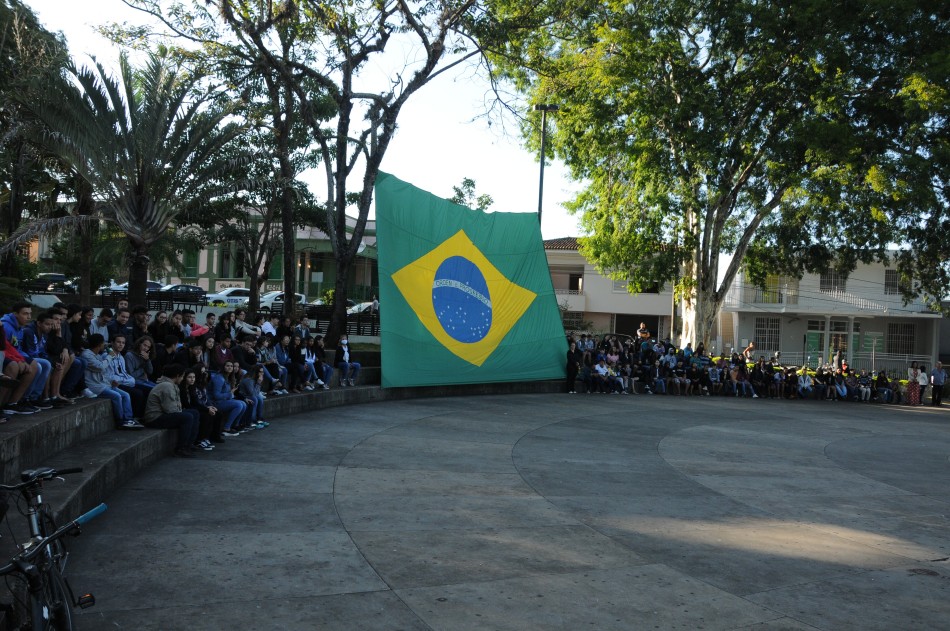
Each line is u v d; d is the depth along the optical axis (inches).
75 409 330.6
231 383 467.2
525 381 876.0
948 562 269.0
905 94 914.7
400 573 223.6
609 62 991.0
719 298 1152.2
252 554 235.5
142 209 657.6
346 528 270.1
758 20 937.5
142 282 672.4
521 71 1029.2
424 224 812.0
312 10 720.3
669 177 1029.2
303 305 1427.2
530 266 912.3
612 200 1165.1
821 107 968.9
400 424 551.8
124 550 234.1
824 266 1127.0
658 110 998.4
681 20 1000.9
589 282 1822.1
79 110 601.6
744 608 209.2
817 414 830.5
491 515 299.4
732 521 312.0
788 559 260.1
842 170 968.9
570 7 808.3
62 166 702.5
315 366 677.9
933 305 1164.5
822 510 344.8
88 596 130.6
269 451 416.5
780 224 1119.6
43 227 607.5
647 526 295.1
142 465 346.9
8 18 700.0
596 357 962.1
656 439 544.4
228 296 1515.7
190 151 671.8
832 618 205.6
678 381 998.4
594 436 542.3
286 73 724.7
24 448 268.8
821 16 924.0
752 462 468.8
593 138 1081.4
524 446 479.2
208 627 178.2
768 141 1015.0
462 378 798.5
